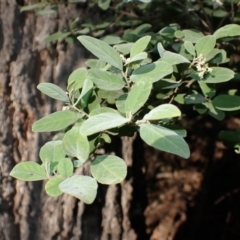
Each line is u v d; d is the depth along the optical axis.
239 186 2.06
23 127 1.21
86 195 0.57
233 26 0.75
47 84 0.69
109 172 0.60
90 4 1.07
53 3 1.02
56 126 0.65
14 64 1.20
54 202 1.23
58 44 1.20
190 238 2.03
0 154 1.19
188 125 2.12
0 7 1.20
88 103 0.68
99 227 1.28
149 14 1.01
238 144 0.83
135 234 1.33
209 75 0.74
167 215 2.10
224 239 2.01
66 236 1.24
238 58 1.08
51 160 0.64
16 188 1.21
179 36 0.82
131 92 0.62
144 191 1.42
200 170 2.24
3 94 1.19
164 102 0.84
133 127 0.67
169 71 0.66
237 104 0.76
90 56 1.22
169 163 2.31
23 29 1.21
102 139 0.70
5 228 1.21
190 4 0.97
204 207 2.07
